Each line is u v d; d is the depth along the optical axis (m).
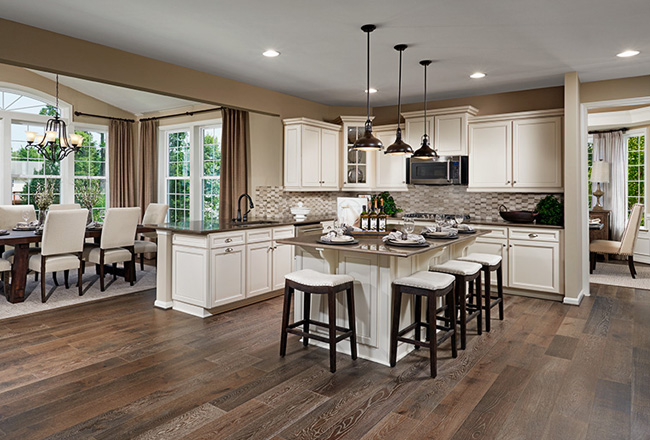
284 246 4.98
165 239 4.43
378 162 6.32
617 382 2.80
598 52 3.97
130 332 3.73
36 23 3.29
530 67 4.46
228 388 2.71
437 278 3.04
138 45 3.78
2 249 5.40
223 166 6.04
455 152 5.56
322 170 6.08
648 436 2.19
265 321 4.06
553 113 5.03
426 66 4.44
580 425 2.29
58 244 4.70
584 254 5.12
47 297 4.84
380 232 3.81
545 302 4.86
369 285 3.21
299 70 4.59
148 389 2.68
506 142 5.32
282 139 5.86
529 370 3.00
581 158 5.05
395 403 2.53
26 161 6.53
